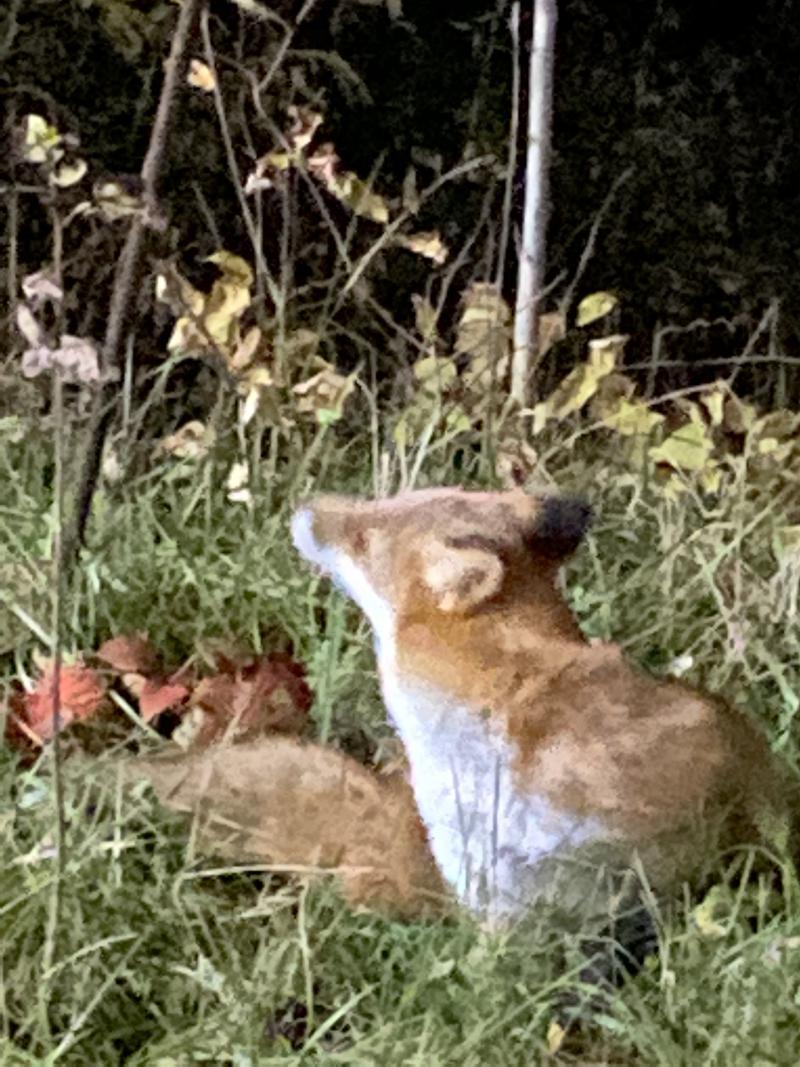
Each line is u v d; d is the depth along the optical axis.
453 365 5.10
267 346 4.93
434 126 7.15
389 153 7.03
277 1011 3.15
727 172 7.37
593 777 3.05
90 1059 3.05
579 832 3.05
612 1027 3.04
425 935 3.25
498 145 6.89
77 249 5.95
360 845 3.38
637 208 7.07
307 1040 3.05
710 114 7.64
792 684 4.14
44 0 6.68
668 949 3.12
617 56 7.76
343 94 7.05
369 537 3.21
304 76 6.59
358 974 3.21
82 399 4.70
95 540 4.41
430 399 5.00
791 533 4.68
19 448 4.89
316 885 3.33
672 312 6.64
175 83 3.95
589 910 3.11
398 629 3.16
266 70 6.32
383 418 5.31
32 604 4.07
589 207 6.98
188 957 3.22
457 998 3.11
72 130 6.43
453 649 3.12
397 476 4.89
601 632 4.26
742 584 4.43
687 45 8.11
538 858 3.09
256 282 5.90
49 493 4.73
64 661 3.94
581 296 6.66
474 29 7.25
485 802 3.12
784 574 4.44
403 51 7.30
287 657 4.09
